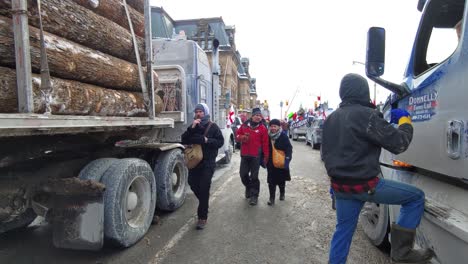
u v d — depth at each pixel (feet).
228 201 20.25
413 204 7.95
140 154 16.63
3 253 12.19
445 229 6.53
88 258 11.91
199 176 15.26
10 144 9.86
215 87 30.04
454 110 6.95
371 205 12.82
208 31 151.74
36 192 11.10
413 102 9.40
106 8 13.55
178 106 23.24
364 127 8.01
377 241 12.37
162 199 16.81
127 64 14.74
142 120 14.24
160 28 103.30
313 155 47.14
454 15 8.07
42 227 14.90
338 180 8.50
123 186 12.41
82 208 10.94
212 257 12.13
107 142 15.08
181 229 15.11
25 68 8.45
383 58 9.76
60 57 10.23
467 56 6.56
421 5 10.91
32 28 9.55
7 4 8.95
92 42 12.41
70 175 12.88
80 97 11.07
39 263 11.44
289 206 19.16
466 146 6.48
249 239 13.91
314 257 12.21
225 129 35.96
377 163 8.23
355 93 8.61
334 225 15.71
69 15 11.03
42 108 9.46
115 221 11.95
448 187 7.60
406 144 7.84
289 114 96.07
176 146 18.15
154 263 11.58
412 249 7.88
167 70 23.95
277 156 18.97
